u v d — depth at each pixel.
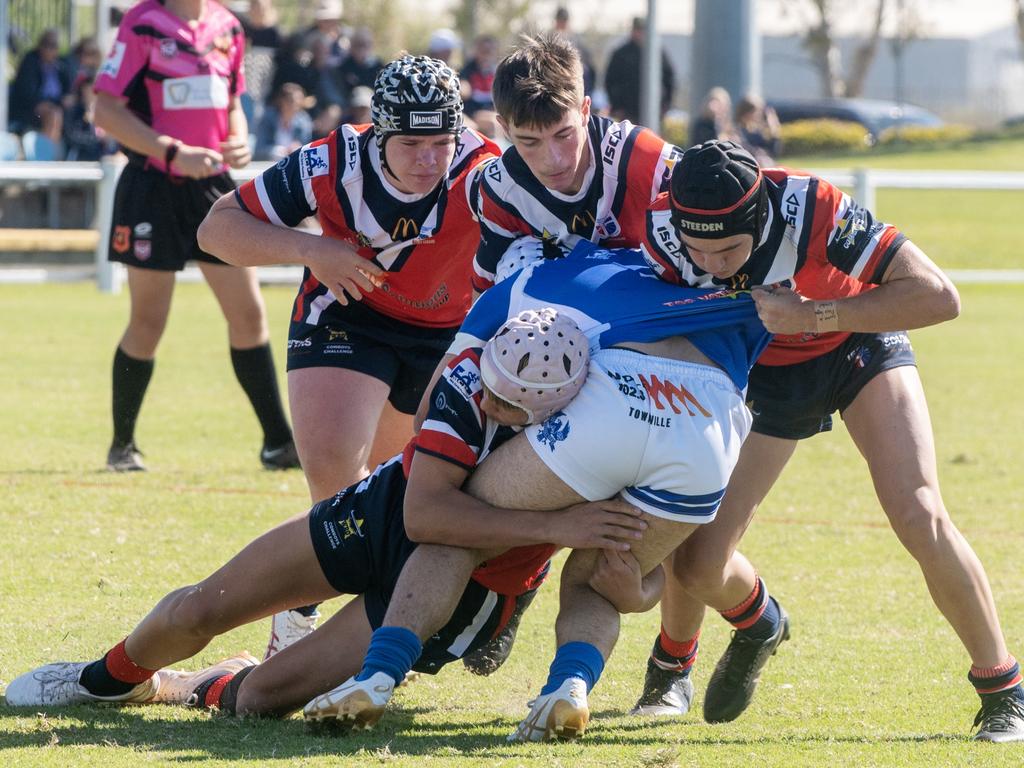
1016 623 18.28
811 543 22.61
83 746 12.26
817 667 16.38
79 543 20.56
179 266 24.83
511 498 12.47
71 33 87.06
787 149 152.50
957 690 15.52
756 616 14.46
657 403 12.16
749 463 14.68
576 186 14.14
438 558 12.61
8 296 50.91
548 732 12.39
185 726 13.17
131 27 24.78
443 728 13.55
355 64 63.34
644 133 14.27
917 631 17.97
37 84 68.06
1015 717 13.60
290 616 15.55
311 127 62.00
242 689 13.59
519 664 16.38
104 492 23.81
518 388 12.09
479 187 14.71
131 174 24.72
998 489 26.94
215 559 20.06
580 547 12.32
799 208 12.80
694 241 12.23
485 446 12.69
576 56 13.81
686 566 14.10
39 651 15.77
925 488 14.04
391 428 17.97
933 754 12.60
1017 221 80.94
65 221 58.59
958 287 62.84
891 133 164.88
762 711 14.71
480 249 14.78
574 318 12.60
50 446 27.50
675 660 15.04
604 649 12.72
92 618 17.08
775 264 12.92
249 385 25.77
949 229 76.94
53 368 36.75
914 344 47.00
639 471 12.21
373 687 12.16
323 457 16.11
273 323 45.72
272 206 16.03
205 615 13.48
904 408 14.45
